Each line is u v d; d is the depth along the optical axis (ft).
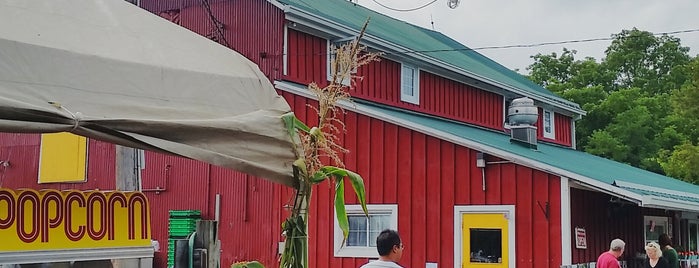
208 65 14.60
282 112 15.05
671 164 100.73
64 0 13.94
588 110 135.23
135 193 13.89
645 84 156.97
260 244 48.11
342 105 44.27
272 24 52.85
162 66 13.64
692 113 94.43
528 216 39.52
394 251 19.17
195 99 13.88
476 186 41.01
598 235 43.93
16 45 11.86
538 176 39.55
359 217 44.06
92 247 13.02
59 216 12.65
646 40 159.74
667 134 126.93
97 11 14.24
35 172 50.39
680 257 56.80
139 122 12.50
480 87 70.49
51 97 11.97
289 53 52.44
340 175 16.10
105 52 13.05
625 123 129.70
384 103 58.85
